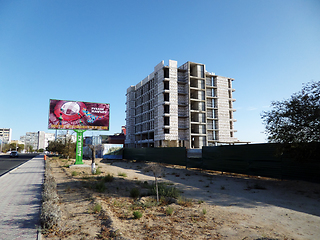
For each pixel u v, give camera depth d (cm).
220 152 1720
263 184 1171
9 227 523
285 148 1086
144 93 6456
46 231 490
